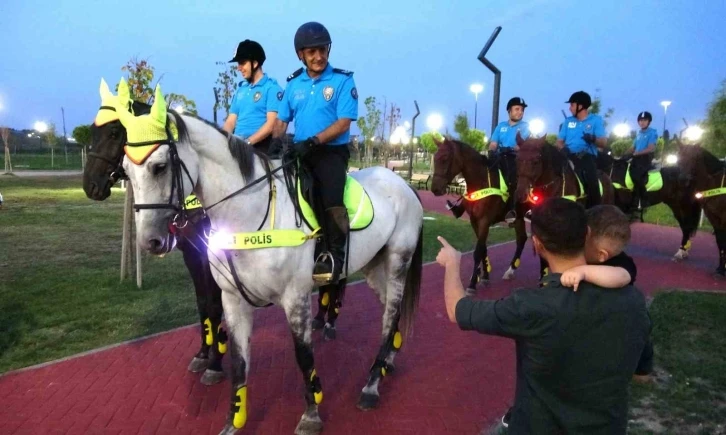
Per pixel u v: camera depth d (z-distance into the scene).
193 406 4.10
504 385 4.55
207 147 3.17
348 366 4.89
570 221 2.09
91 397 4.21
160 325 5.90
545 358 2.02
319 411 4.05
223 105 13.99
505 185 7.74
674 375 4.69
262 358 5.03
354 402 4.20
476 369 4.88
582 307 1.99
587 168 7.73
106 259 8.96
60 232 11.52
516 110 8.38
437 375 4.74
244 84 4.82
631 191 10.97
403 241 4.45
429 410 4.09
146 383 4.47
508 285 8.06
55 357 5.03
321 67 3.83
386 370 4.50
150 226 2.83
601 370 1.99
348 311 6.55
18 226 12.23
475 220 7.80
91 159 2.96
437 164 7.72
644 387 4.46
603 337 1.99
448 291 2.33
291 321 3.56
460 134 32.34
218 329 4.42
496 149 8.52
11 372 4.63
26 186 21.98
